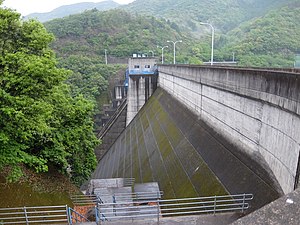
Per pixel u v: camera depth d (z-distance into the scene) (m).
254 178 13.16
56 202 15.88
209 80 20.72
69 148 18.00
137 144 33.59
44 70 10.96
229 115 17.36
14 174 12.34
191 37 139.12
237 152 15.77
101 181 23.20
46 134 14.81
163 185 20.16
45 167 12.51
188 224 10.45
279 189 11.48
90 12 135.62
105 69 73.50
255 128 14.12
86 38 112.75
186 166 19.62
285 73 11.02
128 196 17.16
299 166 9.99
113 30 119.25
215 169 16.41
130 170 28.55
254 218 4.87
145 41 110.75
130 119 48.03
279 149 11.73
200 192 15.91
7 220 12.62
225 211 12.96
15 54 10.82
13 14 11.54
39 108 11.06
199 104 23.83
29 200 14.41
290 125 10.83
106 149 47.12
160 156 24.88
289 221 4.71
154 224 10.47
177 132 25.78
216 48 101.69
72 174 20.94
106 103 64.56
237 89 15.88
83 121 18.86
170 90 37.78
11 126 10.86
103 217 11.91
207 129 21.05
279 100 11.52
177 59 85.12
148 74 47.50
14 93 11.03
